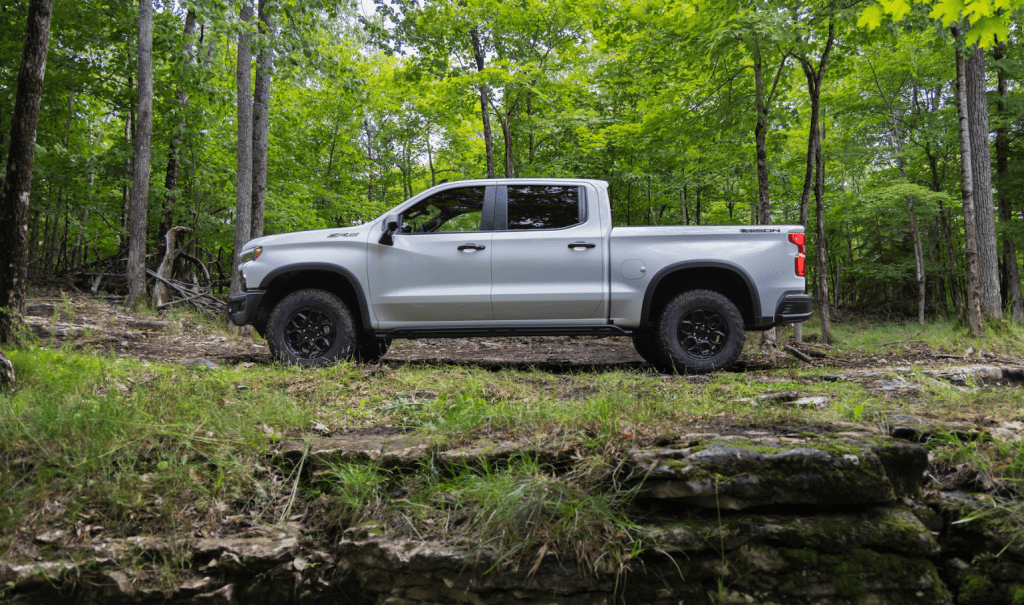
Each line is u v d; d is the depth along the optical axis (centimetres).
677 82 977
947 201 1455
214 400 353
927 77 1320
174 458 277
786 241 529
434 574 224
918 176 1716
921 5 734
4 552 231
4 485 254
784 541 225
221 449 287
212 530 252
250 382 421
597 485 246
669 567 223
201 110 1148
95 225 1393
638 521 235
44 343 514
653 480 240
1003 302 1752
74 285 1173
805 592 216
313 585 238
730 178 1520
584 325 534
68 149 1180
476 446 279
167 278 1095
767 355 679
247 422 320
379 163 1825
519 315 532
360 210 1589
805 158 1395
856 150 1498
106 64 1205
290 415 334
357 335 548
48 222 1434
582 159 1367
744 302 540
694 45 778
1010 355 688
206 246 1379
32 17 425
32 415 298
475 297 526
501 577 221
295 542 244
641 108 1236
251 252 559
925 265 1748
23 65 425
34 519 244
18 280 425
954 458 255
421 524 243
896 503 239
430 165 1886
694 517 235
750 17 670
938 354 697
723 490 232
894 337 976
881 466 236
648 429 283
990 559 219
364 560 231
